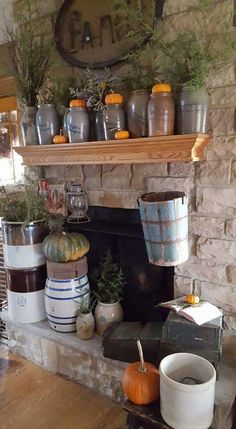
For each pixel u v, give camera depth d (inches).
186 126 51.1
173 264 54.7
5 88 86.4
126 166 65.8
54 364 72.7
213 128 54.3
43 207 74.2
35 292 74.2
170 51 54.4
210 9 51.9
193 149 50.8
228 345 58.2
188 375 50.5
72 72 69.5
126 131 56.7
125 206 67.4
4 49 82.0
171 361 49.9
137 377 50.2
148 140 52.9
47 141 66.8
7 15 78.7
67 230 75.6
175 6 54.9
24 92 70.4
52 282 68.9
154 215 52.8
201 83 50.2
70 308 68.4
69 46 67.3
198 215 58.2
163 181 61.2
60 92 68.5
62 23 67.3
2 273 89.2
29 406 63.7
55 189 76.2
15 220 71.7
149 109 52.7
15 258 71.6
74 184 72.7
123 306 72.7
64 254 66.4
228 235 55.7
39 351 75.0
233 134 52.9
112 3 59.5
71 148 62.7
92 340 66.9
